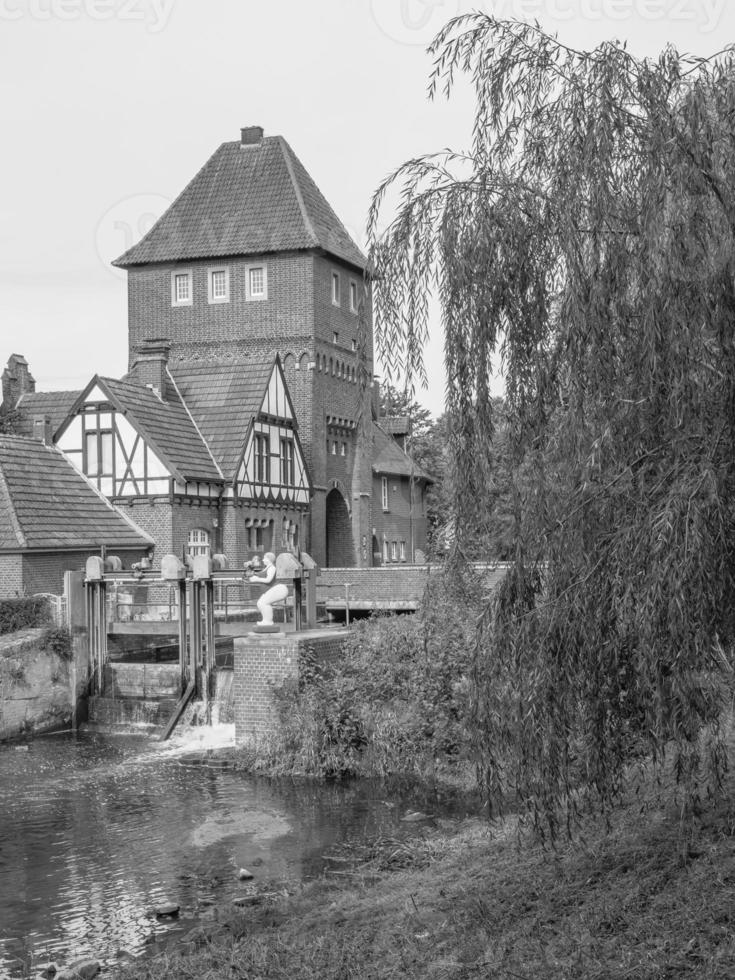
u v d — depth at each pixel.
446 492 8.30
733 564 6.78
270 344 48.81
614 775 8.26
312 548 46.97
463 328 7.93
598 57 7.81
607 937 8.34
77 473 34.50
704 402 6.92
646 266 7.05
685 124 7.22
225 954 9.55
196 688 23.92
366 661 20.20
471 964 8.29
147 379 39.53
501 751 7.82
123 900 12.04
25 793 17.73
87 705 24.67
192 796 17.20
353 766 18.31
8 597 27.12
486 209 7.86
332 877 12.38
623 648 7.48
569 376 7.46
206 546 37.50
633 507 7.03
